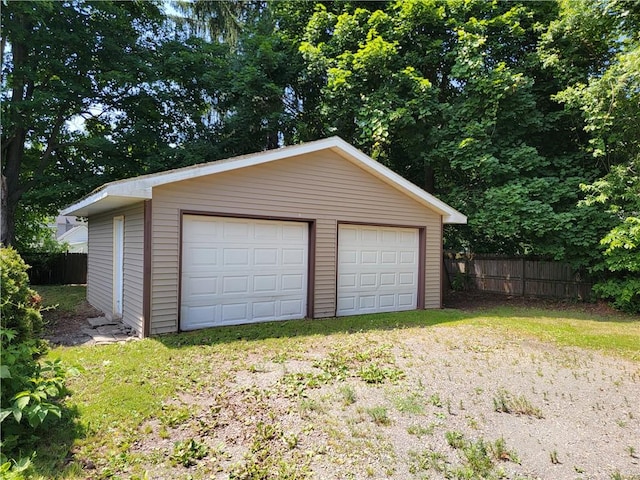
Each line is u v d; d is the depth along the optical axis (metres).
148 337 6.14
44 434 3.00
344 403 3.72
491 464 2.77
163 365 4.70
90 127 14.34
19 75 11.52
